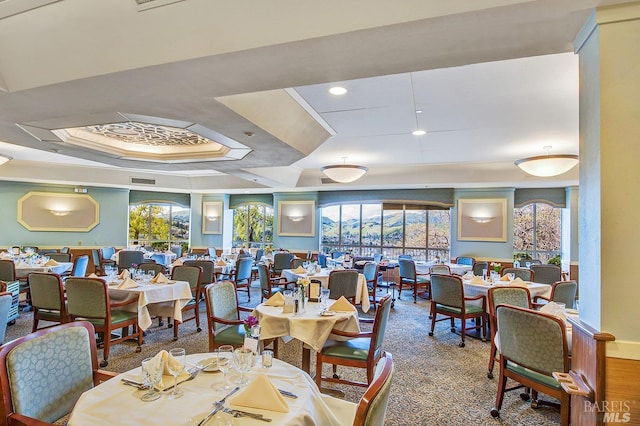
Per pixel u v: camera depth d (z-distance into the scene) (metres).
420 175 7.94
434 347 4.41
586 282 1.85
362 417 1.19
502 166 7.32
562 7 1.65
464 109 4.05
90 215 9.61
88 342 2.00
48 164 8.18
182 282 4.72
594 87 1.75
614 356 1.64
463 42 1.96
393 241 9.55
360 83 3.34
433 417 2.76
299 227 10.25
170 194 10.96
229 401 1.54
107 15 2.15
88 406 1.48
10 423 1.54
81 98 2.86
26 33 2.36
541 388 2.45
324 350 3.01
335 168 6.23
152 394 1.59
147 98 2.86
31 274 3.98
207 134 4.06
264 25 1.95
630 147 1.66
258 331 2.22
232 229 11.53
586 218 1.85
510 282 5.03
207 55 2.12
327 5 1.82
